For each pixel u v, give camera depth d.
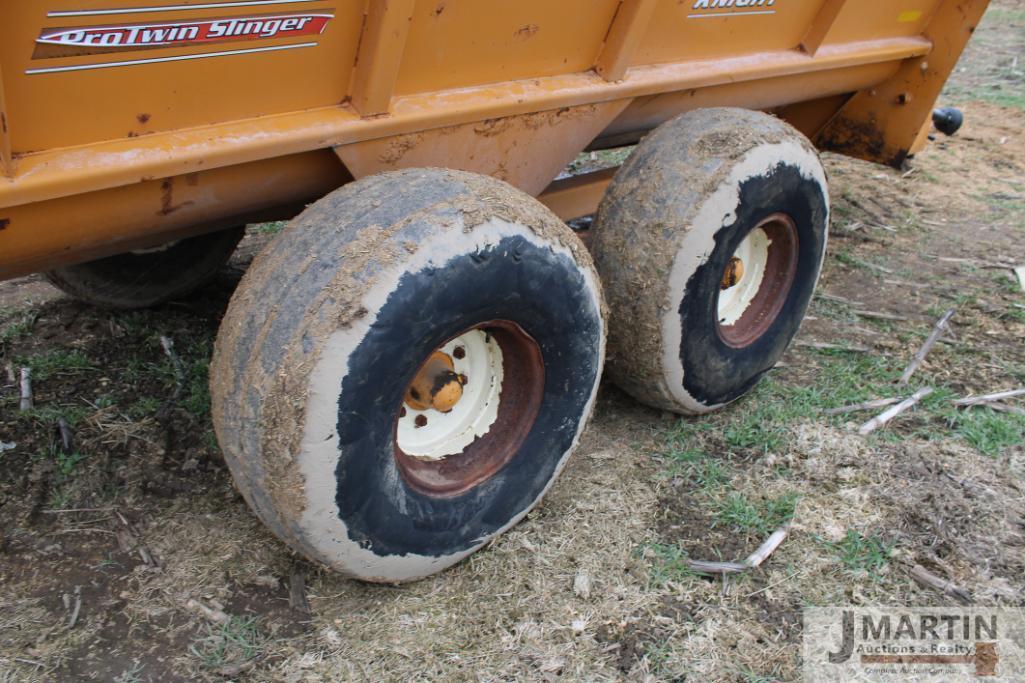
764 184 3.01
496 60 2.64
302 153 2.37
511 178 2.93
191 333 3.96
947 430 3.46
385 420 2.18
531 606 2.56
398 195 2.21
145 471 3.08
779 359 3.65
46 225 2.00
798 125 5.12
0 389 3.52
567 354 2.59
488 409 2.65
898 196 6.07
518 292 2.33
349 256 2.07
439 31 2.40
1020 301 4.55
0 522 2.83
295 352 2.02
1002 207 5.88
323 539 2.20
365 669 2.35
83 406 3.43
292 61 2.17
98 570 2.65
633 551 2.78
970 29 4.36
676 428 3.40
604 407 3.54
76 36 1.77
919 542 2.87
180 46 1.94
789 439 3.37
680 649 2.44
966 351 4.07
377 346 2.06
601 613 2.55
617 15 2.87
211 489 3.00
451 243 2.14
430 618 2.51
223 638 2.42
